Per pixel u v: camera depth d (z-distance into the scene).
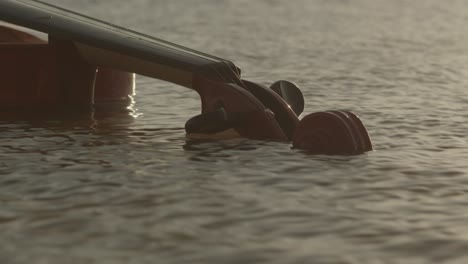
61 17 13.63
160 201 9.18
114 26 14.30
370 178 10.25
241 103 12.45
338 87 18.75
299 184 9.93
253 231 8.13
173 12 39.38
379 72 21.28
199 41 28.41
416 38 30.88
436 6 47.78
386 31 33.50
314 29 33.62
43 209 8.87
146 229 8.18
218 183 9.97
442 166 10.94
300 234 8.05
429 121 14.50
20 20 13.25
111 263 7.26
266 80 19.98
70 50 15.04
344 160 11.12
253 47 26.89
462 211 8.88
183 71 12.89
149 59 13.00
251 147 11.93
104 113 14.93
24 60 14.89
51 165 10.85
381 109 15.83
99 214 8.68
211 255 7.45
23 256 7.45
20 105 14.97
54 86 15.12
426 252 7.56
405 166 10.88
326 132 11.65
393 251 7.58
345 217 8.60
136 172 10.51
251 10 42.19
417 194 9.56
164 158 11.34
